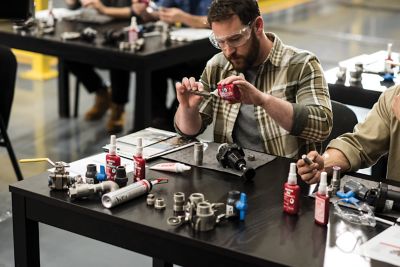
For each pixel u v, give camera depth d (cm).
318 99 249
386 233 188
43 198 211
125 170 217
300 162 220
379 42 794
